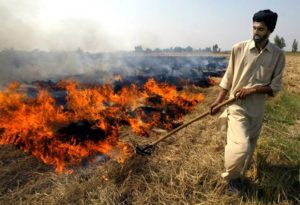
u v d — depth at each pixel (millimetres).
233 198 3369
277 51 3346
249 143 3330
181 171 3795
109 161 3965
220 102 3721
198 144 4723
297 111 7102
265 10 3191
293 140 5094
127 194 3361
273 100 7895
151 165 3928
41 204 3123
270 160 4234
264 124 5844
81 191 3309
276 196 3430
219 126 3824
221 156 4270
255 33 3234
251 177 3801
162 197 3334
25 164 3898
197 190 3502
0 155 4070
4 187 3416
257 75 3402
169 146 4562
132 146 4156
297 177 3842
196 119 3865
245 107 3484
